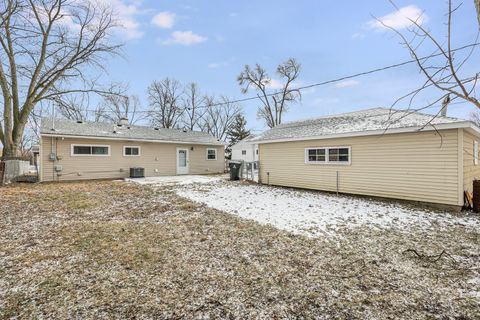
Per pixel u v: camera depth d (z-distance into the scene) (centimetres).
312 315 234
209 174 1847
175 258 360
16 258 358
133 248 397
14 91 1385
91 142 1384
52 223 536
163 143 1681
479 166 895
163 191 983
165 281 296
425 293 269
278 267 332
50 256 365
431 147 715
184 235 461
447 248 399
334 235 464
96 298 261
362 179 873
